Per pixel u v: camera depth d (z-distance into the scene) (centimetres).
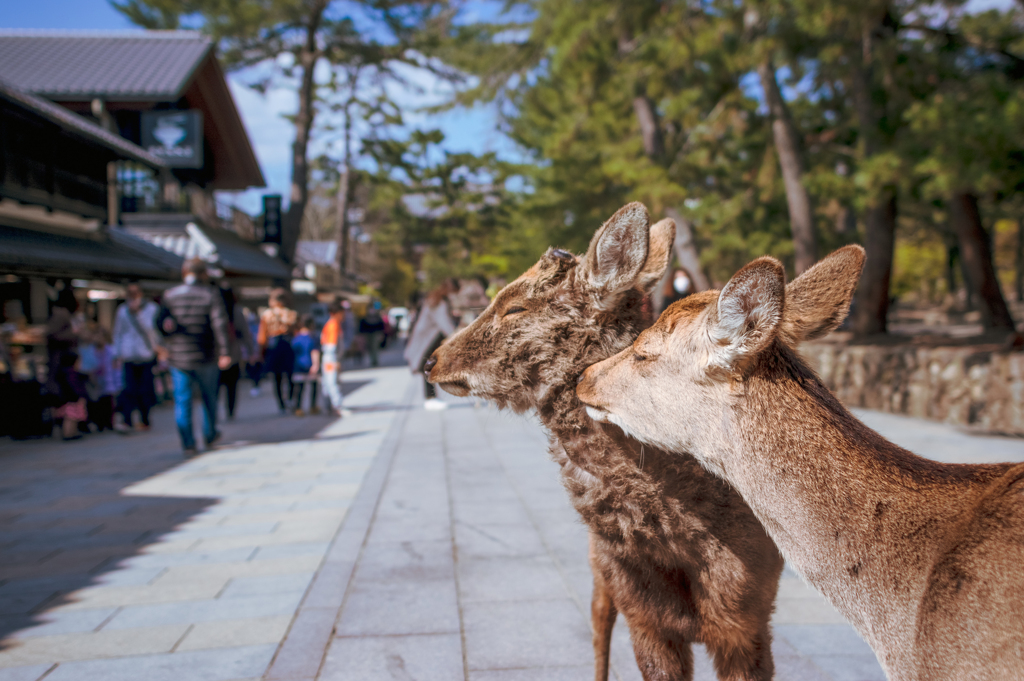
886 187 1170
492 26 1805
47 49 2214
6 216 1258
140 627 367
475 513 563
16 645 347
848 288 198
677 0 1384
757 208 1980
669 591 211
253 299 2478
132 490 686
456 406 1228
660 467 201
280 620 372
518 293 230
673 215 1633
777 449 177
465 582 418
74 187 1417
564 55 1463
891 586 165
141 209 2072
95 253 1367
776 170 1700
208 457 846
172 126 2075
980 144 833
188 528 552
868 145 1254
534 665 317
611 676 308
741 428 181
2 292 1261
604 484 213
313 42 2617
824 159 1622
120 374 1091
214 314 866
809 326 202
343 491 661
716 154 1714
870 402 1088
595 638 260
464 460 776
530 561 452
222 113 2497
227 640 350
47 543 519
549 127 2016
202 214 2228
